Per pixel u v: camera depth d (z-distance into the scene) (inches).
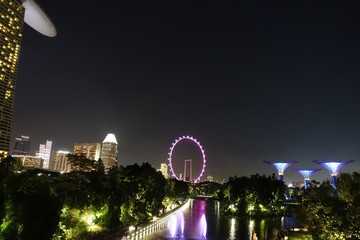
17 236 1189.7
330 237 1617.9
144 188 2992.1
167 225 3253.0
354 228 1469.0
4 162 1300.4
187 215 4544.8
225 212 4746.6
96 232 2076.8
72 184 1929.1
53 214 1289.4
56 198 1353.3
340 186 1769.2
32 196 1234.6
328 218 1635.1
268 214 4392.2
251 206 4387.3
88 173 2276.1
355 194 1584.6
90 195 2078.0
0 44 7677.2
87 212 1989.4
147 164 3806.6
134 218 2795.3
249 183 4461.1
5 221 1152.8
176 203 6589.6
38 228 1210.6
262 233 2878.9
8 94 7736.2
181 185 6761.8
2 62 7672.2
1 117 7431.1
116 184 2415.1
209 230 3026.6
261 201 4370.1
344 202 1647.4
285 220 4013.3
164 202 4869.6
